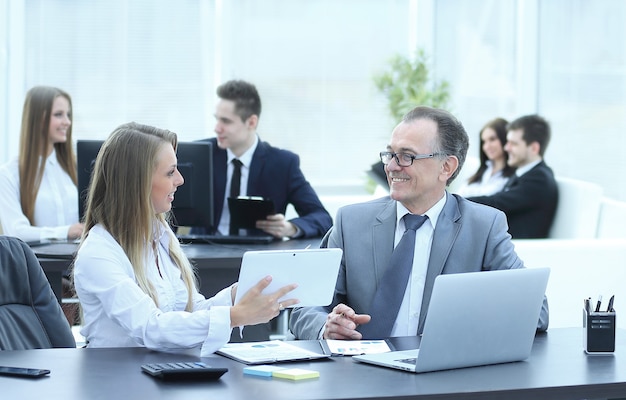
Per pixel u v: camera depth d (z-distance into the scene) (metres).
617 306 5.45
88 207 3.23
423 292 3.49
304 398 2.44
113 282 3.07
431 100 8.59
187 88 8.68
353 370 2.77
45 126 5.68
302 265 3.01
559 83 8.19
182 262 3.44
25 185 5.65
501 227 3.56
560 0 8.15
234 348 3.04
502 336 2.86
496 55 8.83
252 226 5.37
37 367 2.75
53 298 3.25
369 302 3.54
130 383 2.57
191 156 5.17
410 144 3.45
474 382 2.65
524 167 6.96
